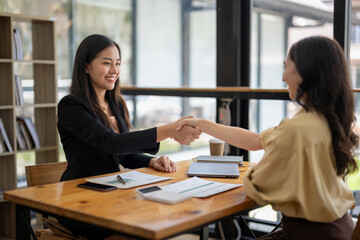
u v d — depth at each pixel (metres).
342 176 1.60
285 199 1.43
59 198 1.57
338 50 1.52
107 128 2.05
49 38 3.64
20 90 3.47
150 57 4.91
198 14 4.61
